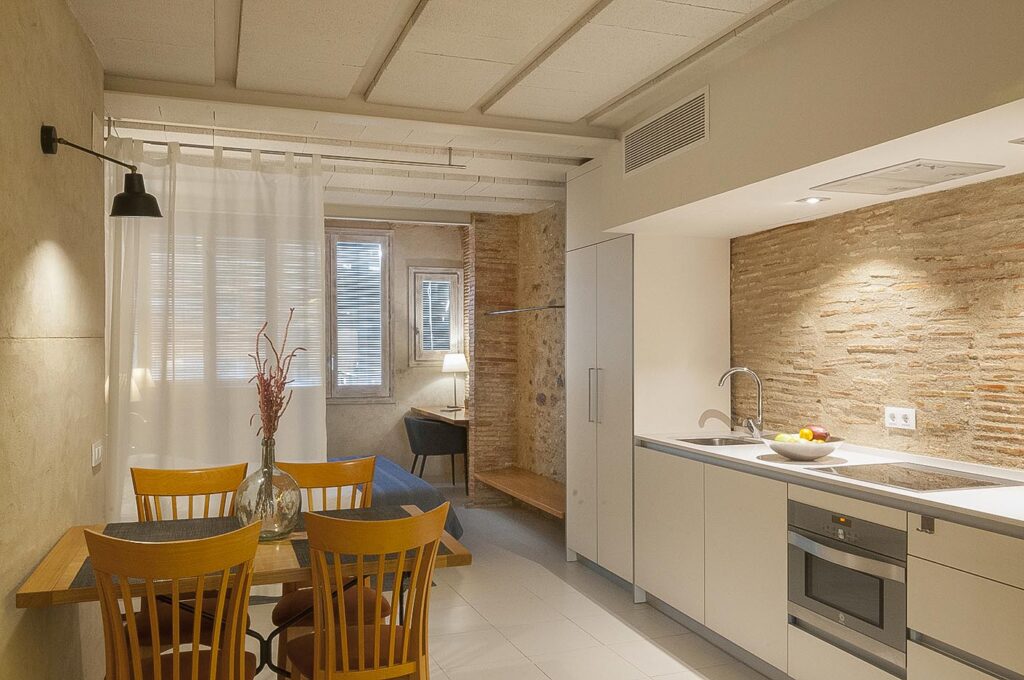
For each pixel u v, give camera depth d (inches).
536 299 281.9
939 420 132.4
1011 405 119.3
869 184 126.3
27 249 90.7
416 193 246.1
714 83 137.1
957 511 98.4
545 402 273.1
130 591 85.9
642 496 177.5
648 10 113.4
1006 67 86.6
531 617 170.2
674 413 184.1
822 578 123.3
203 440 165.3
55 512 103.6
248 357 169.2
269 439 114.8
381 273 323.9
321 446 173.2
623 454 186.2
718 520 149.4
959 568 98.6
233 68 139.9
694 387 185.9
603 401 195.5
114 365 157.9
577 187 207.9
